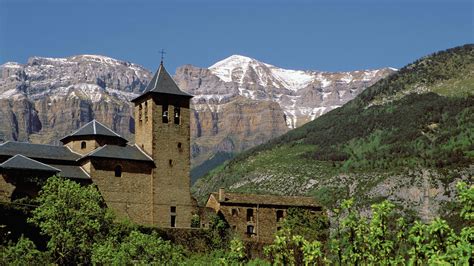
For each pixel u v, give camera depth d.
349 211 28.58
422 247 23.16
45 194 67.44
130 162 87.31
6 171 78.25
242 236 101.06
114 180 85.94
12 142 88.44
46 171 80.69
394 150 183.00
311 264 29.45
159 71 94.00
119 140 95.69
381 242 26.34
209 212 100.00
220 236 92.56
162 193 88.62
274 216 105.00
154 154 89.00
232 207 102.94
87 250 62.94
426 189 146.62
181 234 86.81
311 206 107.12
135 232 59.88
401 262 25.30
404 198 146.75
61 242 62.41
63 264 62.44
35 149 88.88
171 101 91.69
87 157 85.88
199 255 82.75
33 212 67.38
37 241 72.56
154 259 56.88
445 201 140.12
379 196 151.38
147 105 91.62
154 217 87.44
